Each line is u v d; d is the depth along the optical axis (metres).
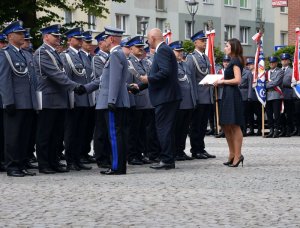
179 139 17.14
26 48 15.50
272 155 17.98
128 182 12.64
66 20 52.47
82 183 12.58
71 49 16.08
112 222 8.92
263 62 25.94
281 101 25.97
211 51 23.03
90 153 19.67
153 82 14.76
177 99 14.88
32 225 8.79
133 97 16.70
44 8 35.56
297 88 25.94
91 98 15.65
